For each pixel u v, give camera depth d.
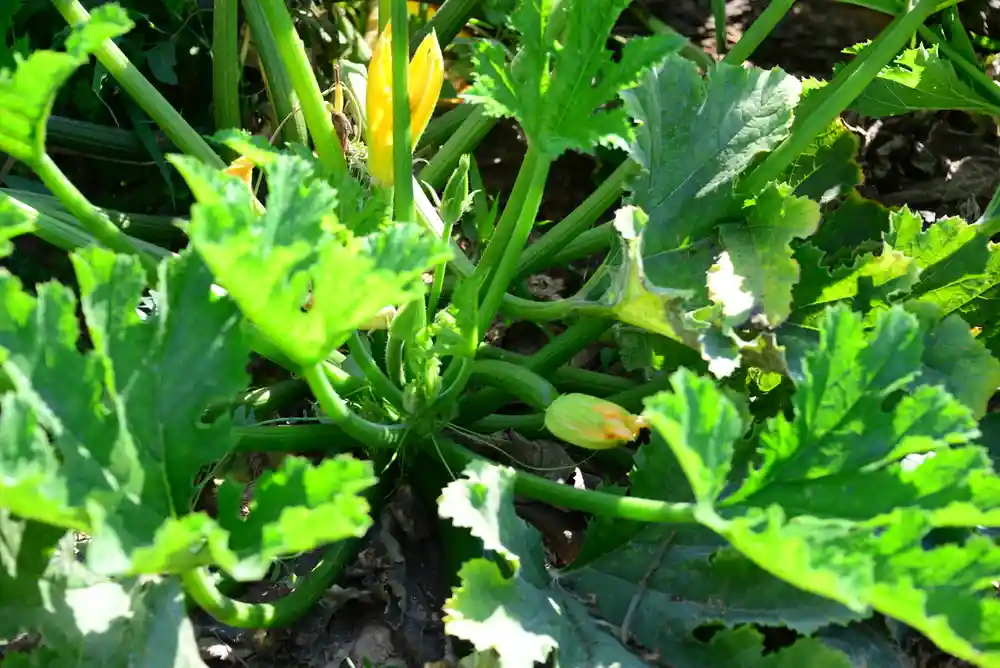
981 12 1.88
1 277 1.18
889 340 1.25
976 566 1.19
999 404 1.60
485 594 1.25
